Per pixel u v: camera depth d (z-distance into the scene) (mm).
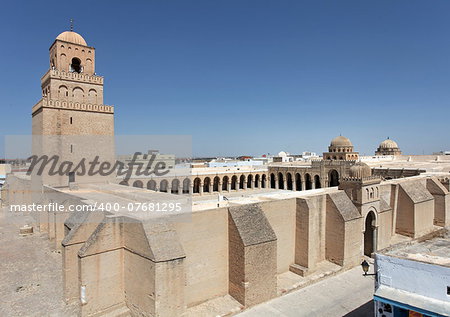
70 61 37875
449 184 38938
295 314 19141
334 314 19188
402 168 50656
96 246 17828
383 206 29766
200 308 19219
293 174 64625
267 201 23141
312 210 24188
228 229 20766
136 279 17797
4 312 19078
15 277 23953
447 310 10891
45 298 20688
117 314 18141
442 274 11359
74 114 36000
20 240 33312
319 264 25891
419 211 33188
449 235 34156
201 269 19547
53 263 26703
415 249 17016
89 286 17625
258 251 20000
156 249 16562
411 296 11930
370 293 21766
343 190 28609
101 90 39406
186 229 18859
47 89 37062
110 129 38312
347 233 25453
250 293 19672
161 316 16438
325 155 72750
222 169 64250
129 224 18359
